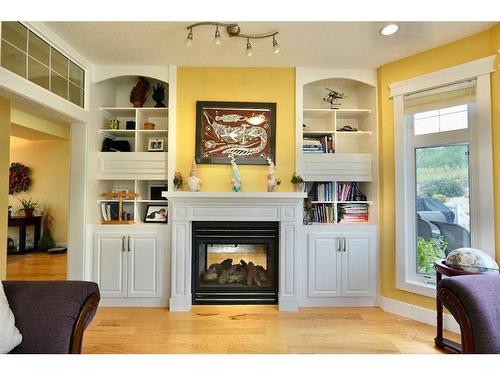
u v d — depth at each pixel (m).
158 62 3.01
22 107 2.46
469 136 2.48
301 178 2.97
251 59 2.94
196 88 3.10
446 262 2.14
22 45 2.21
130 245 3.00
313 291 2.99
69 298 1.36
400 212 2.86
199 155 3.05
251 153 3.08
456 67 2.51
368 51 2.76
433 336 2.37
